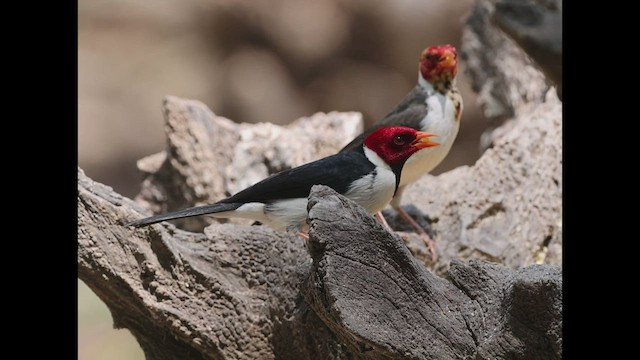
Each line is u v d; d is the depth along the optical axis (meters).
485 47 15.48
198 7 25.27
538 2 11.00
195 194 12.77
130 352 14.19
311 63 24.66
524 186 11.73
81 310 14.91
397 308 6.83
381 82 24.44
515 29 11.05
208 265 8.25
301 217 8.63
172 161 12.90
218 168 12.93
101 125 24.19
